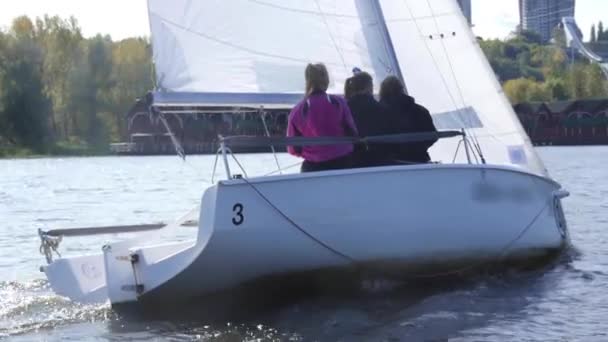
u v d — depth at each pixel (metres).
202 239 14.02
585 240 23.27
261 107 17.91
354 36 18.38
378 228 14.95
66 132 148.38
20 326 14.95
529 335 13.04
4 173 93.50
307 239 14.52
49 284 18.11
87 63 150.00
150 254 14.99
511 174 16.47
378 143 15.62
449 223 15.57
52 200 49.34
